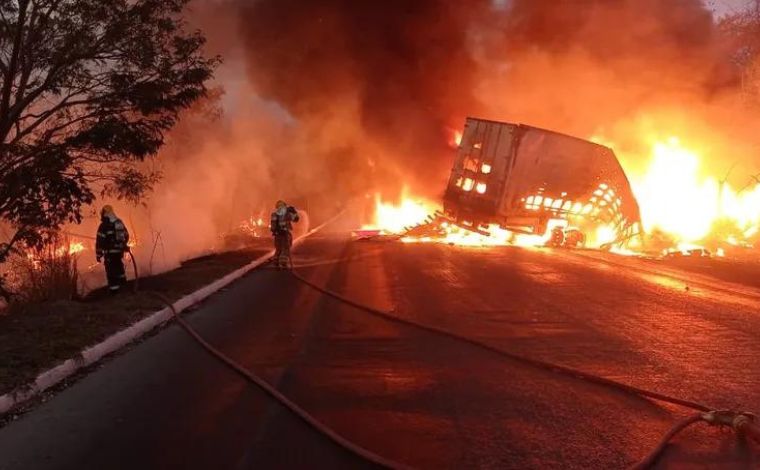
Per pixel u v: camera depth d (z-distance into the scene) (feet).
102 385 18.70
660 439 14.12
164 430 14.94
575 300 32.55
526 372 19.56
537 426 14.94
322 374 19.48
